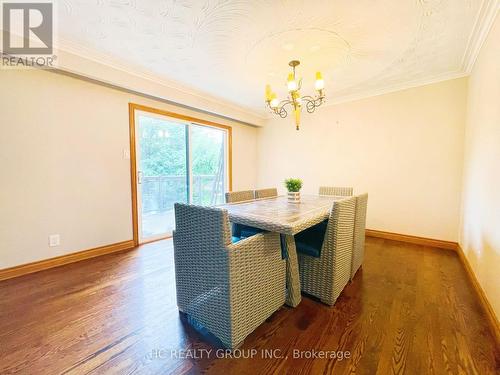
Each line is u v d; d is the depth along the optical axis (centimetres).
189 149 375
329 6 164
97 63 242
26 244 221
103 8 169
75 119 248
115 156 282
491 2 161
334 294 168
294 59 242
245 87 327
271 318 156
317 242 183
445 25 186
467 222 244
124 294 185
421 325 147
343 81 302
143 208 324
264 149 489
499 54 161
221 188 442
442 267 237
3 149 207
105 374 112
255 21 182
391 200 332
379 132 338
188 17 178
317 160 408
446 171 291
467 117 268
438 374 111
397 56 237
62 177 242
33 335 137
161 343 133
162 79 297
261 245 140
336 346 130
